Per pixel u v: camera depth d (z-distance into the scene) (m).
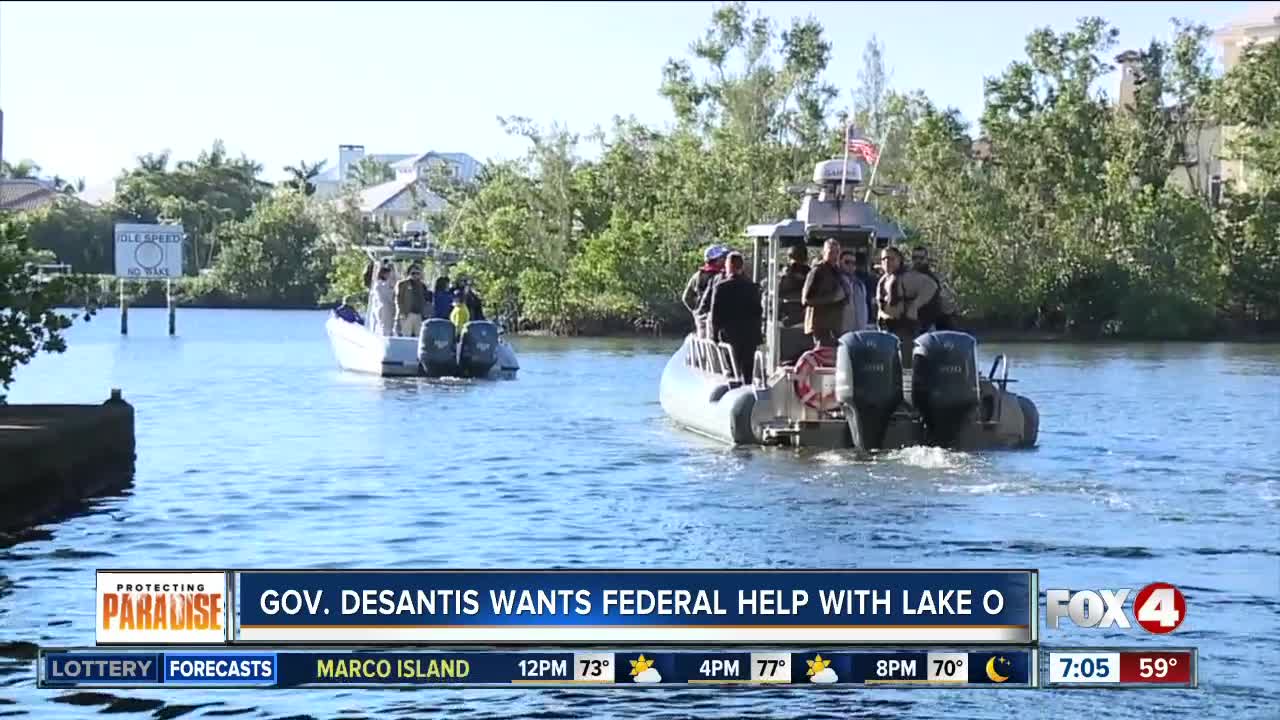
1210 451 23.45
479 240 72.25
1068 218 70.94
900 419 21.78
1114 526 16.67
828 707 10.61
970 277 68.38
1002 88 77.38
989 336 70.06
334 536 16.36
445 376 39.50
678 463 21.69
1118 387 38.16
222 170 154.00
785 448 22.31
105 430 20.38
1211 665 11.43
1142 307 69.25
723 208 69.06
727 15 70.31
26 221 21.05
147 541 16.08
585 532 16.52
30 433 18.09
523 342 63.09
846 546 15.66
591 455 22.83
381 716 10.40
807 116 70.56
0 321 20.42
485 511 17.84
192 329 75.69
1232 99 76.94
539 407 31.27
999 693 10.87
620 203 73.38
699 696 10.86
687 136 71.50
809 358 22.17
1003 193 69.56
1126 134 76.62
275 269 122.12
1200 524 16.80
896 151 69.56
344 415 29.64
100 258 138.62
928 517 17.22
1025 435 22.34
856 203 23.56
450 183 91.38
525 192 73.69
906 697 10.84
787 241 23.92
